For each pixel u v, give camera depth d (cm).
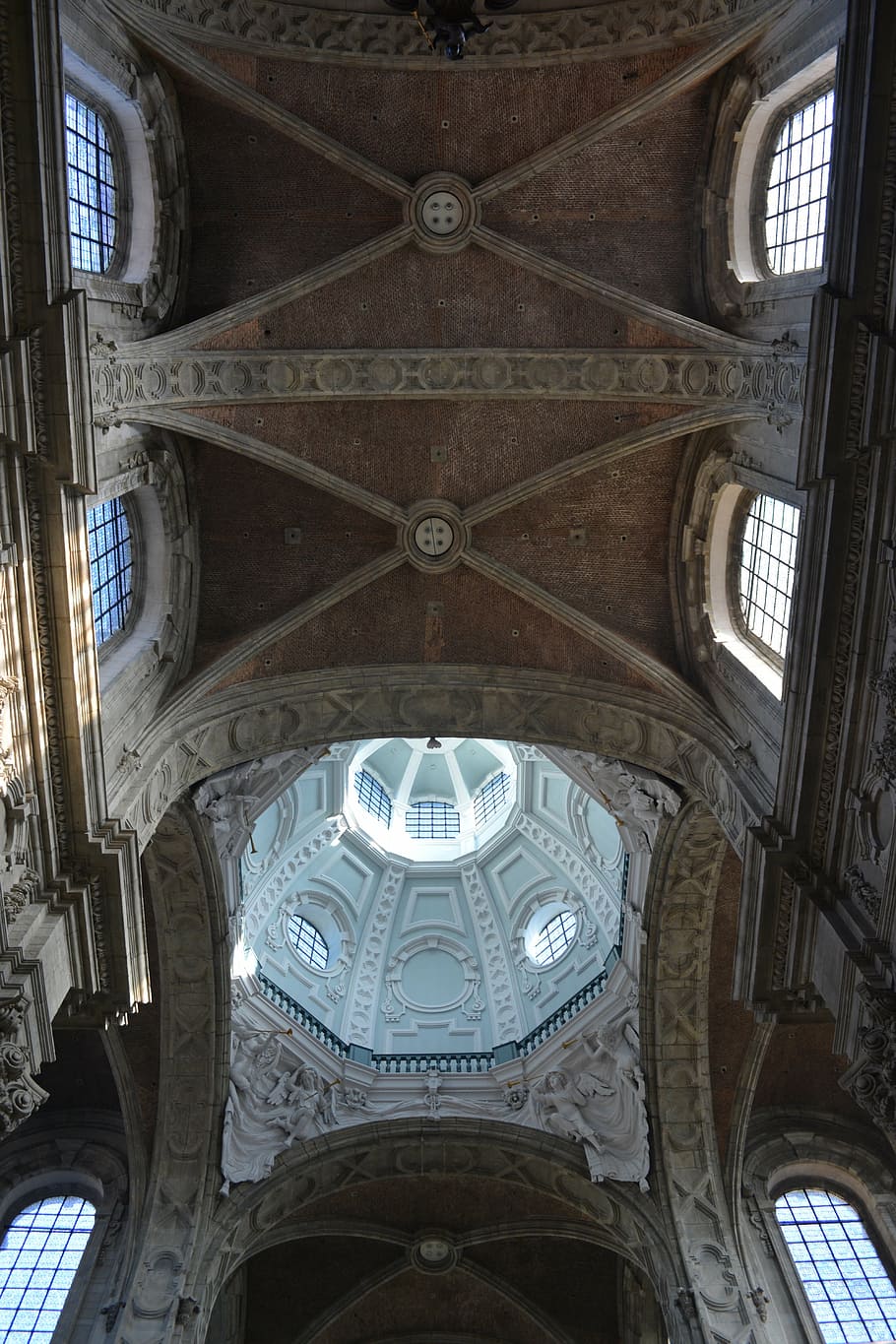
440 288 1928
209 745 1912
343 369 1884
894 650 1324
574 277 1895
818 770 1473
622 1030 2291
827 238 1352
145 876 2084
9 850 1291
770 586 1845
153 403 1709
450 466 2020
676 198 1920
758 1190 2234
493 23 1808
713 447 1936
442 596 2086
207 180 1884
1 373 1202
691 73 1778
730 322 1841
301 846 2858
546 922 2875
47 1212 2262
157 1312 1998
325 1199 2420
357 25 1797
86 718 1392
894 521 1307
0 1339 2031
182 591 1950
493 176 1905
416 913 2991
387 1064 2542
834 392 1329
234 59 1778
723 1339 1952
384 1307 2544
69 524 1328
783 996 1545
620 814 2169
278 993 2522
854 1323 2020
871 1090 1269
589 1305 2495
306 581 2042
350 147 1888
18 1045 1210
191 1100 2214
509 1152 2339
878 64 1237
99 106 1698
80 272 1557
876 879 1355
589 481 2034
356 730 2052
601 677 2036
